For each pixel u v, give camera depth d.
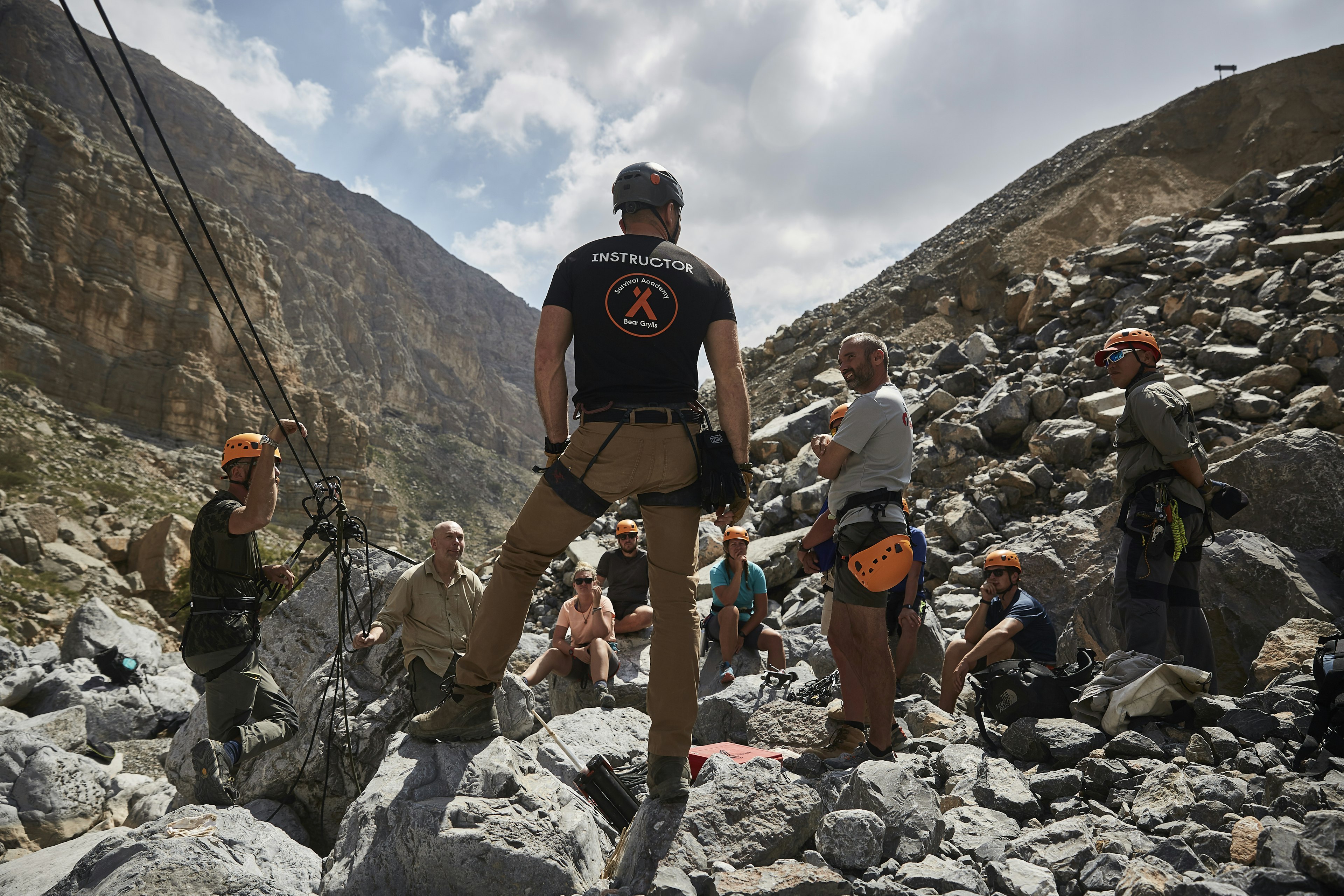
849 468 3.49
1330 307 9.09
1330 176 12.50
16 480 36.00
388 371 156.75
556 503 2.43
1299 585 4.99
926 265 23.20
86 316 67.81
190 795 5.18
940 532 8.34
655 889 2.10
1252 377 8.49
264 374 82.69
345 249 175.88
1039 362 11.36
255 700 4.49
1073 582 6.06
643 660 6.79
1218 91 22.31
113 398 65.81
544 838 2.53
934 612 5.80
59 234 68.19
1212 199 18.86
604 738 4.20
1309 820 2.29
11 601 21.08
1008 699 4.13
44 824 5.03
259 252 94.50
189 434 68.56
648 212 2.63
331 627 5.70
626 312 2.39
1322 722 3.13
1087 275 13.62
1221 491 4.34
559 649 6.45
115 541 27.28
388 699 4.98
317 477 84.38
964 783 3.19
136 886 2.14
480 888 2.44
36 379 60.91
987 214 27.16
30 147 69.94
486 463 151.00
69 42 127.75
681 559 2.45
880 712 3.33
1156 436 4.30
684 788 2.44
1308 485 5.78
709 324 2.52
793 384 16.75
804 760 3.43
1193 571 4.56
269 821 4.75
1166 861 2.44
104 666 8.66
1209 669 4.46
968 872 2.38
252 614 4.50
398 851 2.59
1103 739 3.68
